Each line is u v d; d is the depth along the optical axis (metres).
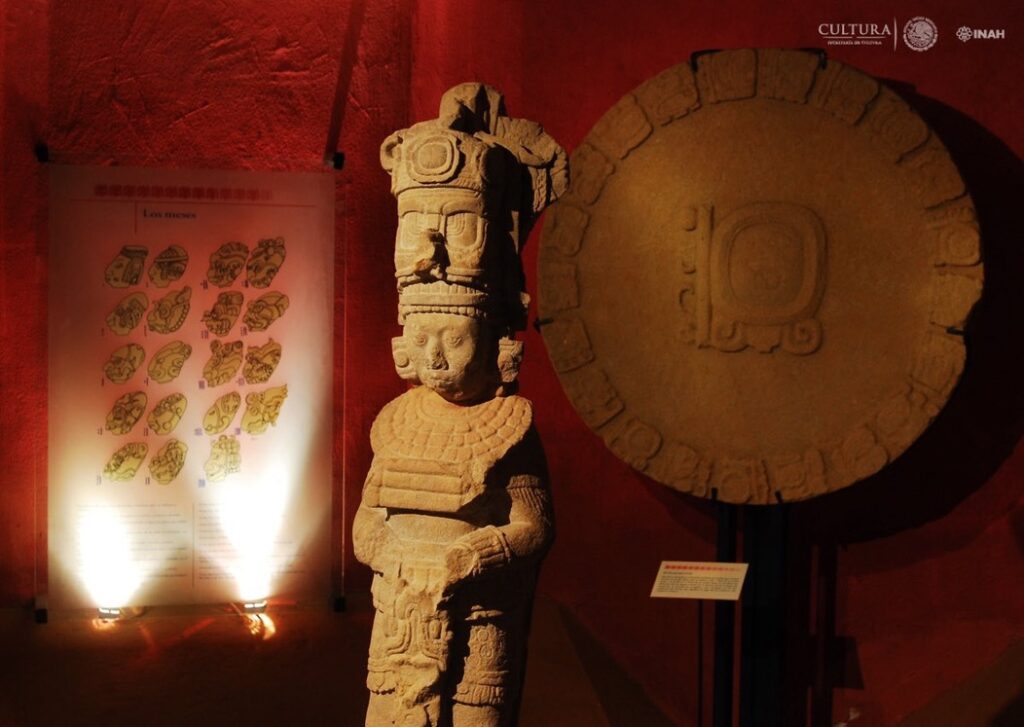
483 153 2.80
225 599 4.06
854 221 3.71
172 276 4.00
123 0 4.05
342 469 4.14
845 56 4.06
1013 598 4.05
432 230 2.78
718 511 3.93
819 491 3.70
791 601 4.21
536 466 2.90
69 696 3.60
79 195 3.95
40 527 3.98
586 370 3.88
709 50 3.83
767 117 3.77
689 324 3.81
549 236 3.91
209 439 4.04
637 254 3.85
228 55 4.10
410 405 2.98
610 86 4.18
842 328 3.71
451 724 2.84
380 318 4.16
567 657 4.09
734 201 3.79
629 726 4.08
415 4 4.18
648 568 4.25
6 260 4.00
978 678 4.03
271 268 4.05
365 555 2.92
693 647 4.26
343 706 3.63
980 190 3.99
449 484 2.78
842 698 4.18
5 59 3.99
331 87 4.14
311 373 4.08
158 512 4.02
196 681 3.70
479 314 2.82
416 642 2.79
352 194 4.14
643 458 3.83
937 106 4.01
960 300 3.61
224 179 4.02
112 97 4.05
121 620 4.00
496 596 2.83
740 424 3.77
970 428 4.05
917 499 4.11
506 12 4.20
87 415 3.97
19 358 4.02
